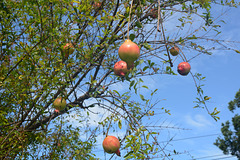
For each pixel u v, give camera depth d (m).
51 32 3.17
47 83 3.51
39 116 3.90
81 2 3.28
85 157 4.95
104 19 3.01
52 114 4.21
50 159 4.50
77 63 3.67
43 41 3.39
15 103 3.96
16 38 3.79
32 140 4.29
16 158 4.29
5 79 3.58
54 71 3.44
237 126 16.77
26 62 3.57
